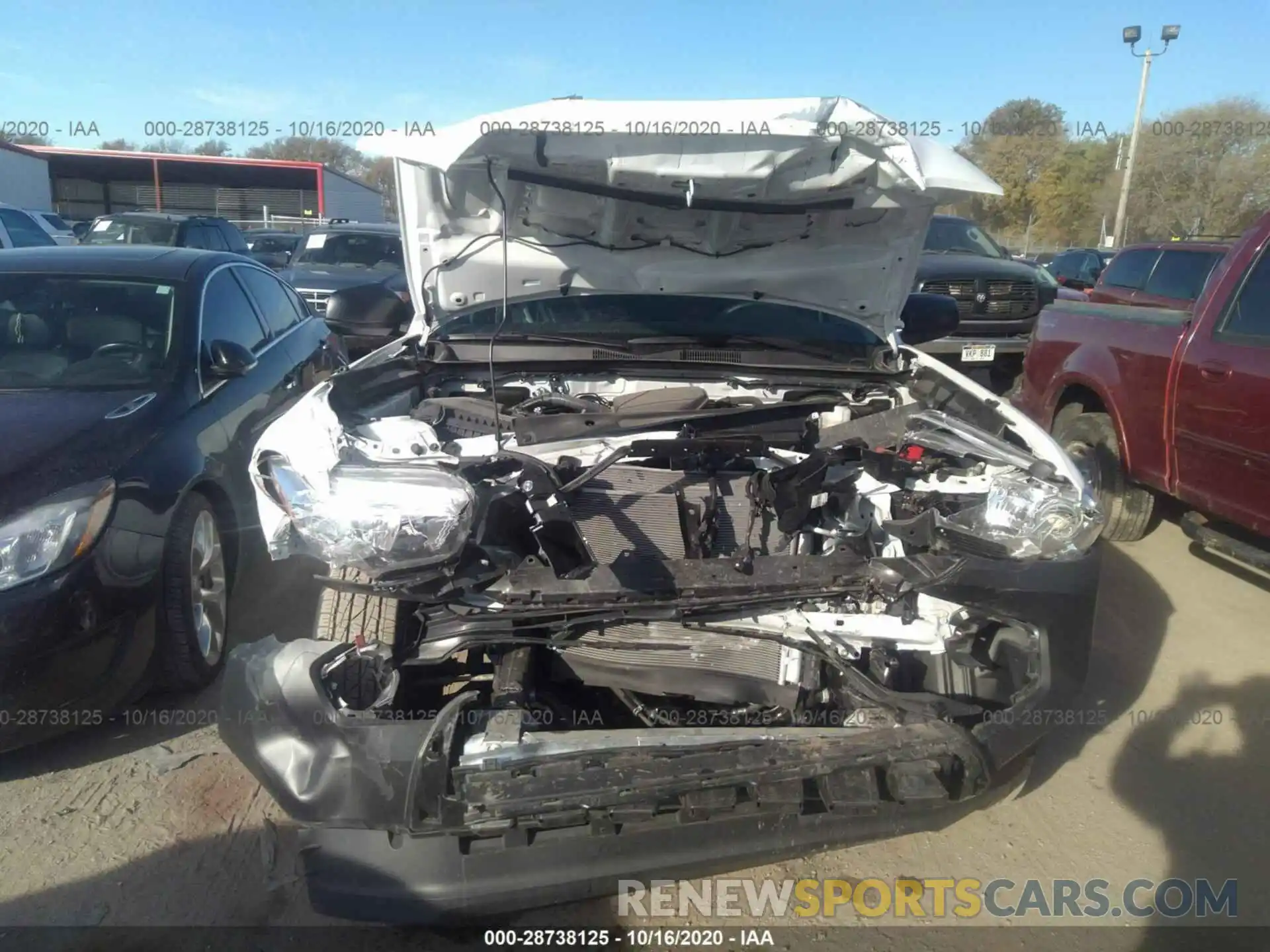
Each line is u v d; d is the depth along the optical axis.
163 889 2.69
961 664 2.63
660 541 2.61
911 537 2.61
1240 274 4.39
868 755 2.35
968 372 10.10
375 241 12.30
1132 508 5.16
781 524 2.65
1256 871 2.84
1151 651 4.12
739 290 3.79
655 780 2.23
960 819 2.78
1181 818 3.08
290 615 4.18
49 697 2.96
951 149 2.98
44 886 2.69
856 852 2.92
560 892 2.40
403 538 2.37
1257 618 4.45
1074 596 2.59
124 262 4.56
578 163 2.97
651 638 2.60
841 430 3.22
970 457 2.95
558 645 2.55
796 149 2.87
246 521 4.11
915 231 3.55
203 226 15.12
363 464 2.46
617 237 3.51
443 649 2.50
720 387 3.69
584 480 2.57
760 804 2.28
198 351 4.15
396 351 3.59
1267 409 4.04
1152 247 9.13
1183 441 4.57
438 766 2.22
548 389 3.63
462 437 3.08
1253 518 4.18
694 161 2.94
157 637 3.39
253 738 2.41
